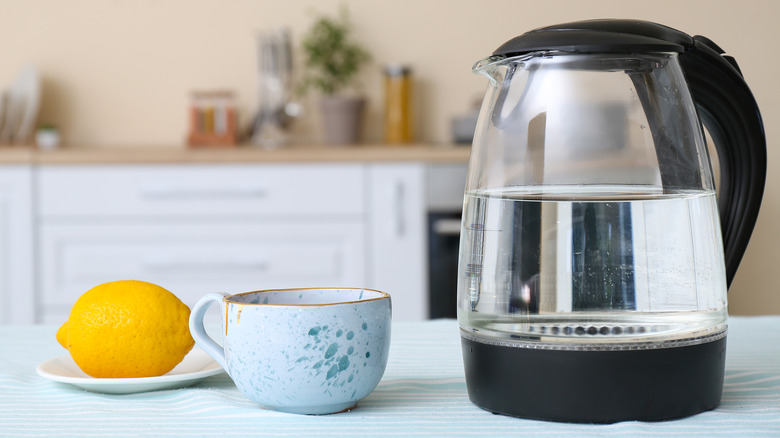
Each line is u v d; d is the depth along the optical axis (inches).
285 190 89.6
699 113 21.6
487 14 106.2
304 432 18.0
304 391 18.9
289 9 107.4
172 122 108.7
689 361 18.7
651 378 18.5
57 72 108.0
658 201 18.7
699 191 19.4
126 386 21.7
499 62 20.1
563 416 18.6
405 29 107.1
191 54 108.2
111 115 108.7
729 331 30.6
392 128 101.9
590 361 18.4
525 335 18.8
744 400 20.6
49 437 17.9
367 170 89.4
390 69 101.3
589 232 18.5
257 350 18.9
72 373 23.4
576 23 19.5
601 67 19.1
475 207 20.3
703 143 20.3
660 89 19.3
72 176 89.4
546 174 18.9
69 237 89.9
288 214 89.8
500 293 19.2
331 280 90.3
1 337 31.5
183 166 89.6
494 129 20.1
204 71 108.3
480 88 107.1
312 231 90.0
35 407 20.8
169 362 22.8
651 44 18.8
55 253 90.0
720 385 19.8
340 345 18.9
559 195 18.7
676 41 19.5
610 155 18.9
